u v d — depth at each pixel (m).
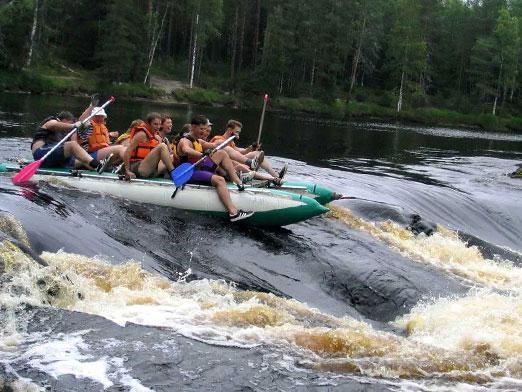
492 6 62.22
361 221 9.80
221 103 42.59
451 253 9.65
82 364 4.28
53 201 7.33
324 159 18.50
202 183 8.41
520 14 64.94
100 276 5.86
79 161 8.61
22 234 6.09
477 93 58.28
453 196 13.43
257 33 53.88
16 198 7.00
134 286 5.86
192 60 46.75
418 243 9.77
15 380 4.01
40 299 5.04
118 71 39.44
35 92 33.47
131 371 4.29
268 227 8.59
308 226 9.04
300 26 50.19
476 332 5.98
